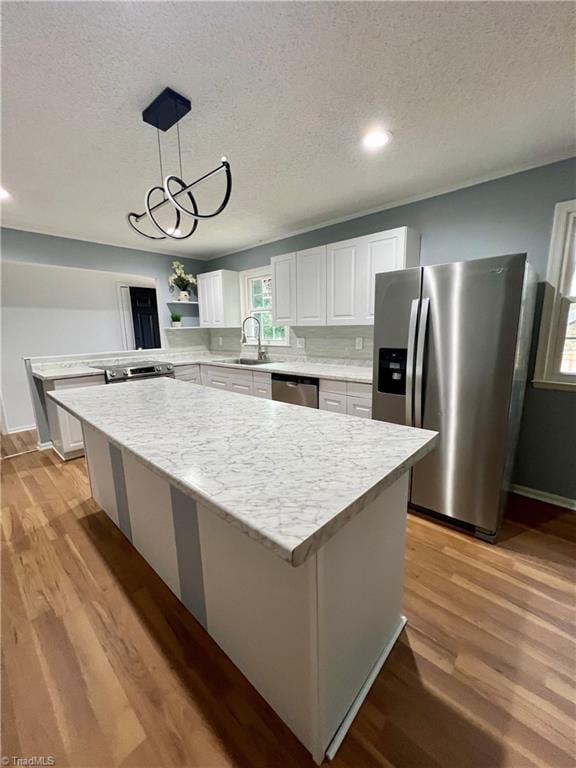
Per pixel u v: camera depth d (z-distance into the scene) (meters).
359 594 1.04
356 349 3.36
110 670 1.21
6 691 1.14
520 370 1.97
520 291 1.66
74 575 1.69
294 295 3.37
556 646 1.28
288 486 0.79
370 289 2.77
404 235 2.51
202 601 1.34
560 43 1.21
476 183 2.38
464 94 1.50
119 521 2.02
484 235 2.39
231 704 1.10
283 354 4.05
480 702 1.09
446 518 2.11
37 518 2.21
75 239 3.71
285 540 0.58
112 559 1.80
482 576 1.64
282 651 0.98
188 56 1.25
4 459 3.25
